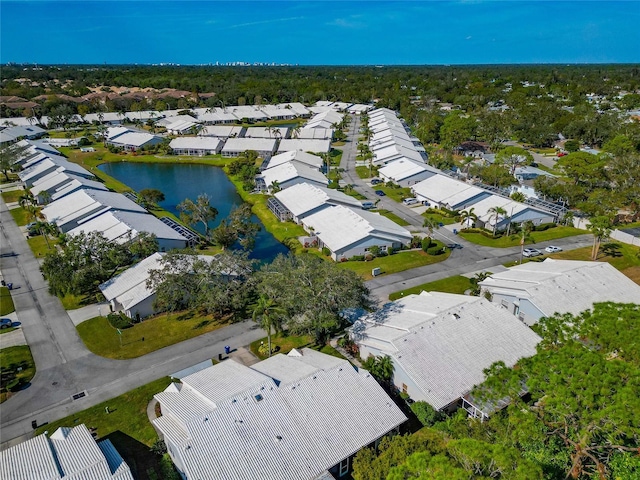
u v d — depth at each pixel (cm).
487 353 4903
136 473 3944
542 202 10612
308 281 5478
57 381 5119
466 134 16650
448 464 2597
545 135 16650
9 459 3534
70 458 3553
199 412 3916
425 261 8125
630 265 7881
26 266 8106
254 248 9031
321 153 16038
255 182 12938
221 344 5772
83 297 6994
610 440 2991
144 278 6662
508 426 3444
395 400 4753
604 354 3509
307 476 3562
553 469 3045
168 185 13625
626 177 10369
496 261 8094
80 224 9169
